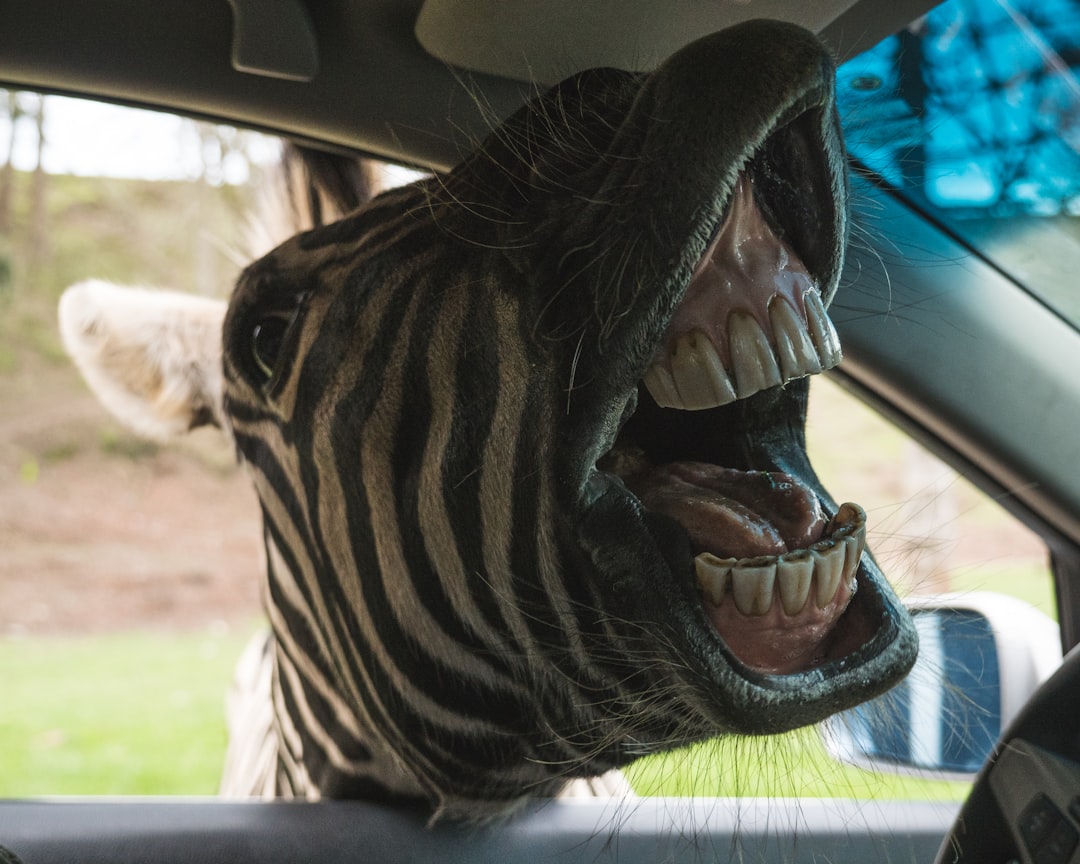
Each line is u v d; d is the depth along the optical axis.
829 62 1.16
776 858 1.74
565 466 1.24
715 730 1.29
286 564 1.78
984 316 2.00
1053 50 2.22
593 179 1.24
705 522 1.23
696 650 1.15
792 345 1.20
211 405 2.27
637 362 1.17
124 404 2.30
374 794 1.76
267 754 2.40
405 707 1.56
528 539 1.30
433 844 1.67
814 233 1.23
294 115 1.84
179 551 13.97
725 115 1.11
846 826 1.75
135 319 2.25
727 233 1.21
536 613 1.34
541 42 1.69
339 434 1.51
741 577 1.15
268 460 1.73
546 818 1.75
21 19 1.66
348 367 1.51
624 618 1.21
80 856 1.51
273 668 2.17
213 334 2.26
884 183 1.90
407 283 1.47
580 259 1.23
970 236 2.07
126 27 1.70
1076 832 1.23
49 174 18.98
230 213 18.05
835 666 1.15
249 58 1.72
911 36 1.95
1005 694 2.14
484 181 1.38
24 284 17.52
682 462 1.38
